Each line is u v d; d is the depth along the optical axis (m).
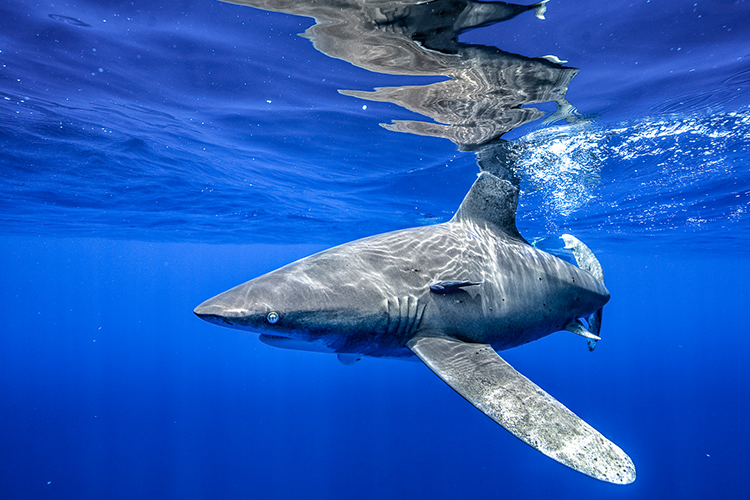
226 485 24.05
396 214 18.27
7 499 22.30
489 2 4.73
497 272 3.54
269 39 6.15
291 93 7.88
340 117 8.81
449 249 3.50
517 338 3.63
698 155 9.99
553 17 5.02
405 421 37.19
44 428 34.16
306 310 2.83
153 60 7.12
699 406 43.41
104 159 12.08
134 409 42.91
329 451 29.19
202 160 12.20
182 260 56.94
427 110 7.84
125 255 49.25
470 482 24.44
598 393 44.81
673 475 25.20
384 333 3.07
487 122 8.07
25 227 25.94
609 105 7.36
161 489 23.56
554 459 1.98
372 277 3.14
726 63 6.16
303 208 18.23
